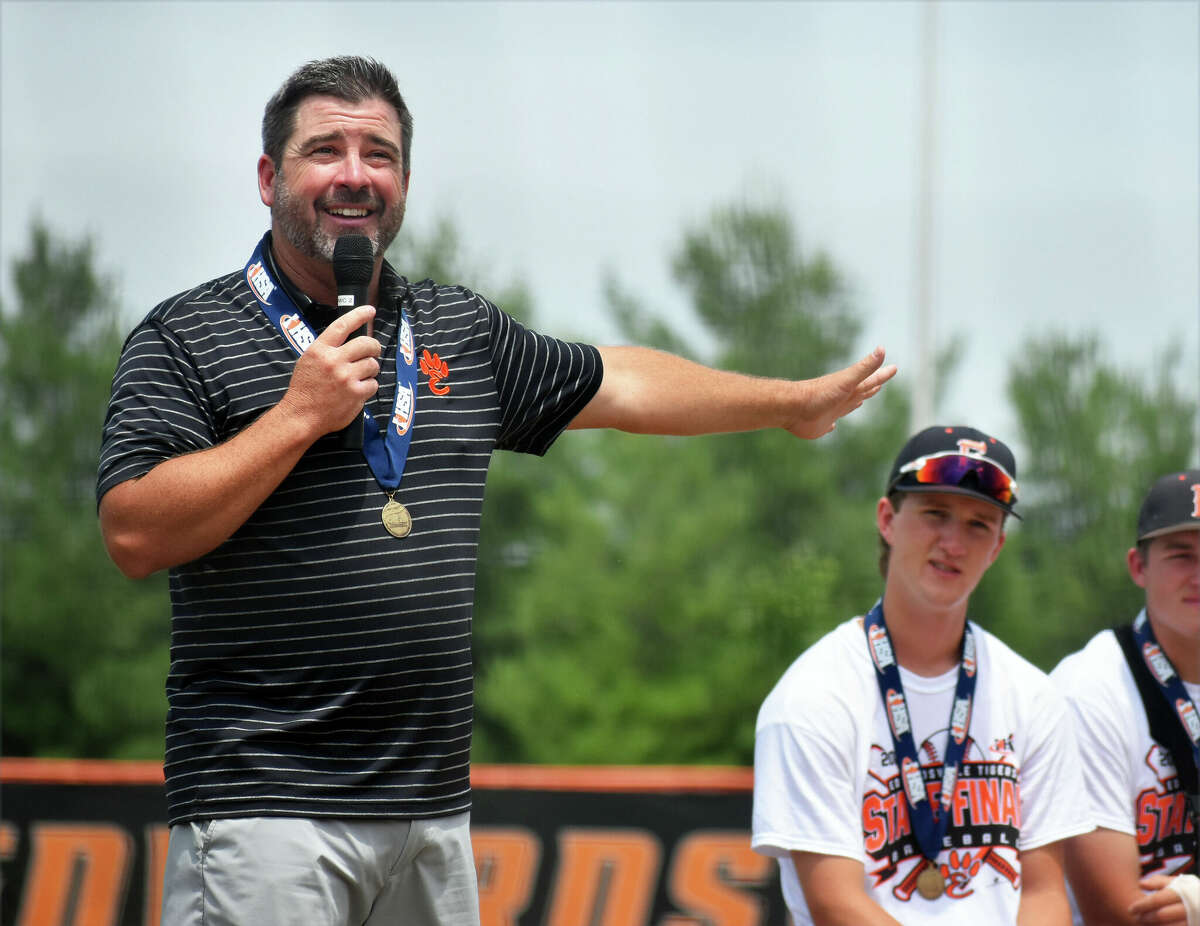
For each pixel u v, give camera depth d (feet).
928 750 38.01
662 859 69.87
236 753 30.78
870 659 38.63
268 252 34.19
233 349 32.53
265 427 29.73
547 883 69.87
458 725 33.24
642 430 39.17
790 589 225.76
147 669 249.34
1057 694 39.75
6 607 248.52
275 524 31.35
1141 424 265.34
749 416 40.52
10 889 68.44
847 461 269.23
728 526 244.63
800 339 282.15
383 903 32.94
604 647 234.38
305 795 30.83
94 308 270.46
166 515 29.40
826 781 36.91
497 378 35.65
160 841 69.05
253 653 31.35
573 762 225.97
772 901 69.36
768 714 38.50
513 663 235.40
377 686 31.63
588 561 241.14
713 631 236.02
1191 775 42.86
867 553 247.70
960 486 37.78
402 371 33.53
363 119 33.63
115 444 30.78
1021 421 271.49
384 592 31.63
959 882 37.14
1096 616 252.01
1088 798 41.09
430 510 32.65
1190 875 42.19
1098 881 42.42
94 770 69.21
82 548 253.85
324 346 29.96
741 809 70.03
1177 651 43.73
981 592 241.76
